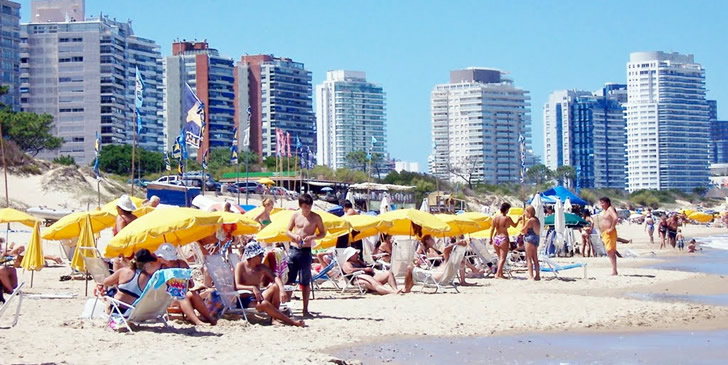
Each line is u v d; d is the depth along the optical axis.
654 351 11.67
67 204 65.00
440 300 16.89
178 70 182.62
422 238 21.16
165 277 11.97
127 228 14.14
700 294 19.34
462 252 18.50
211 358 10.18
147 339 11.57
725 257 38.31
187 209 14.59
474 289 19.38
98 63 159.38
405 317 14.45
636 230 80.19
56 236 19.14
